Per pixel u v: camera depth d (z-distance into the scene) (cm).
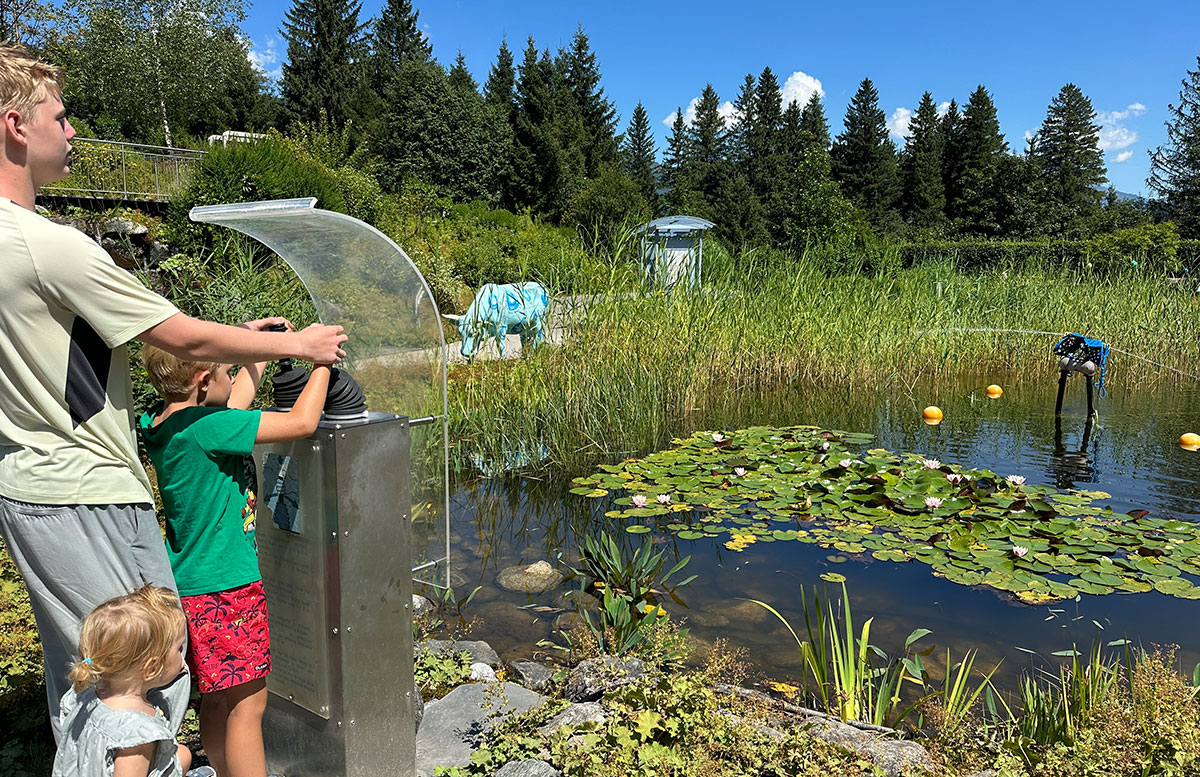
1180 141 3638
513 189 3531
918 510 467
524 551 436
